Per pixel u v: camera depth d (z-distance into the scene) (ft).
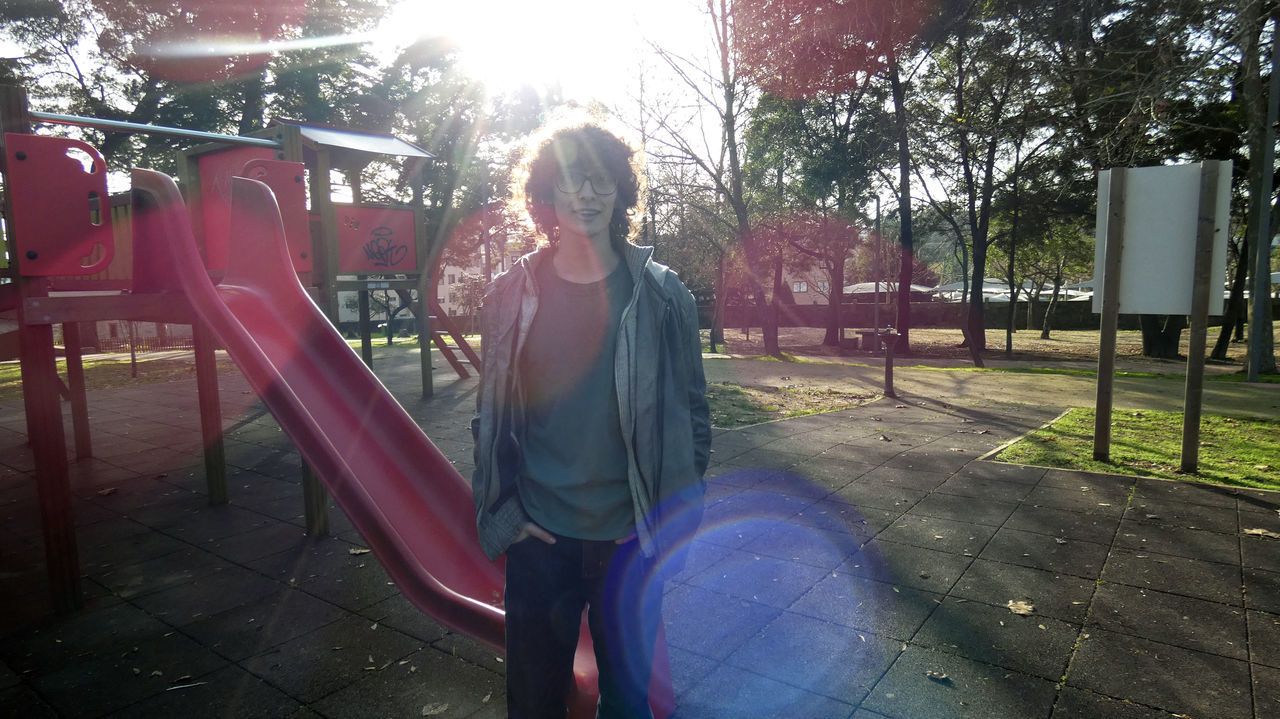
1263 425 23.34
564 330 5.27
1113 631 8.92
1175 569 10.85
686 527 5.40
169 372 46.01
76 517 14.71
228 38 68.08
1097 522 13.17
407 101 83.35
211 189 18.65
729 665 8.25
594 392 5.21
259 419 26.66
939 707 7.34
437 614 7.16
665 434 5.26
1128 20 47.21
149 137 69.00
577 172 5.15
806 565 11.27
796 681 7.89
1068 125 44.88
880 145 67.10
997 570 10.95
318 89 75.05
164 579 11.35
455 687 8.04
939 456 18.92
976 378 40.73
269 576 11.43
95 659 8.80
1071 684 7.73
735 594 10.21
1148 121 29.60
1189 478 16.17
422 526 9.55
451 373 43.37
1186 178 16.38
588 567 5.18
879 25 55.47
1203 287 16.31
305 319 11.39
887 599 9.97
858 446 20.31
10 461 20.56
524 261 5.42
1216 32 27.58
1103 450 18.20
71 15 65.31
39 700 7.87
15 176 9.59
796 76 60.13
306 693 7.94
